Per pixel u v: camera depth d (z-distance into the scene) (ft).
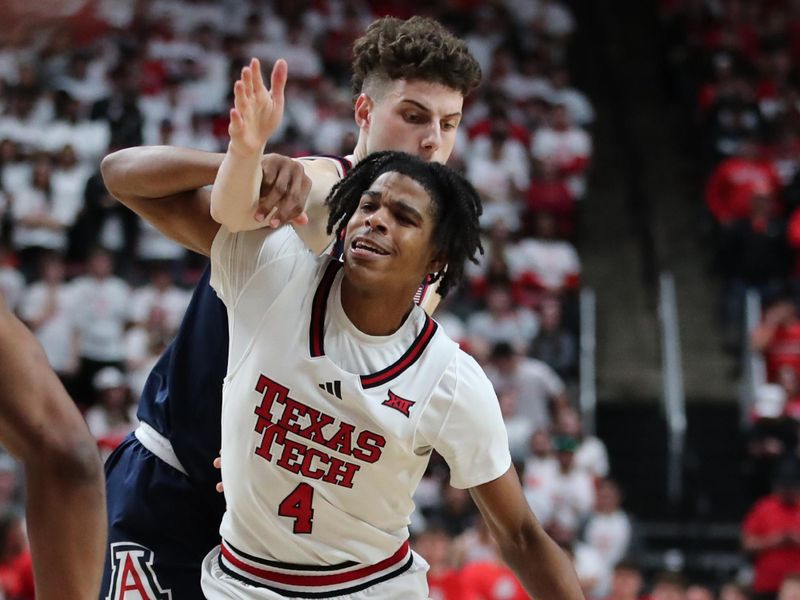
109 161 9.90
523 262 44.01
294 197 9.19
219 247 9.71
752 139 54.03
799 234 46.32
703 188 54.54
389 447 9.34
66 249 41.34
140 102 48.03
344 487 9.43
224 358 11.16
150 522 11.50
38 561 5.36
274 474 9.39
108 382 34.53
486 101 53.42
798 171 49.90
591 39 63.16
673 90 60.23
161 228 10.15
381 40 10.90
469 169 47.32
